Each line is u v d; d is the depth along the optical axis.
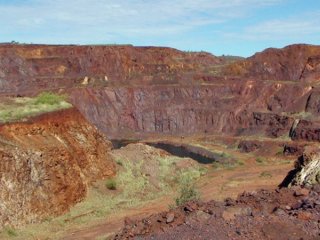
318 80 119.88
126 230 15.56
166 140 100.88
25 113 34.84
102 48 139.62
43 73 129.75
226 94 118.19
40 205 29.42
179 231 14.05
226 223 14.08
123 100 117.44
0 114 33.66
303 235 13.21
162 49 154.88
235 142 91.69
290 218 14.16
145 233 14.84
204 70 144.38
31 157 30.44
